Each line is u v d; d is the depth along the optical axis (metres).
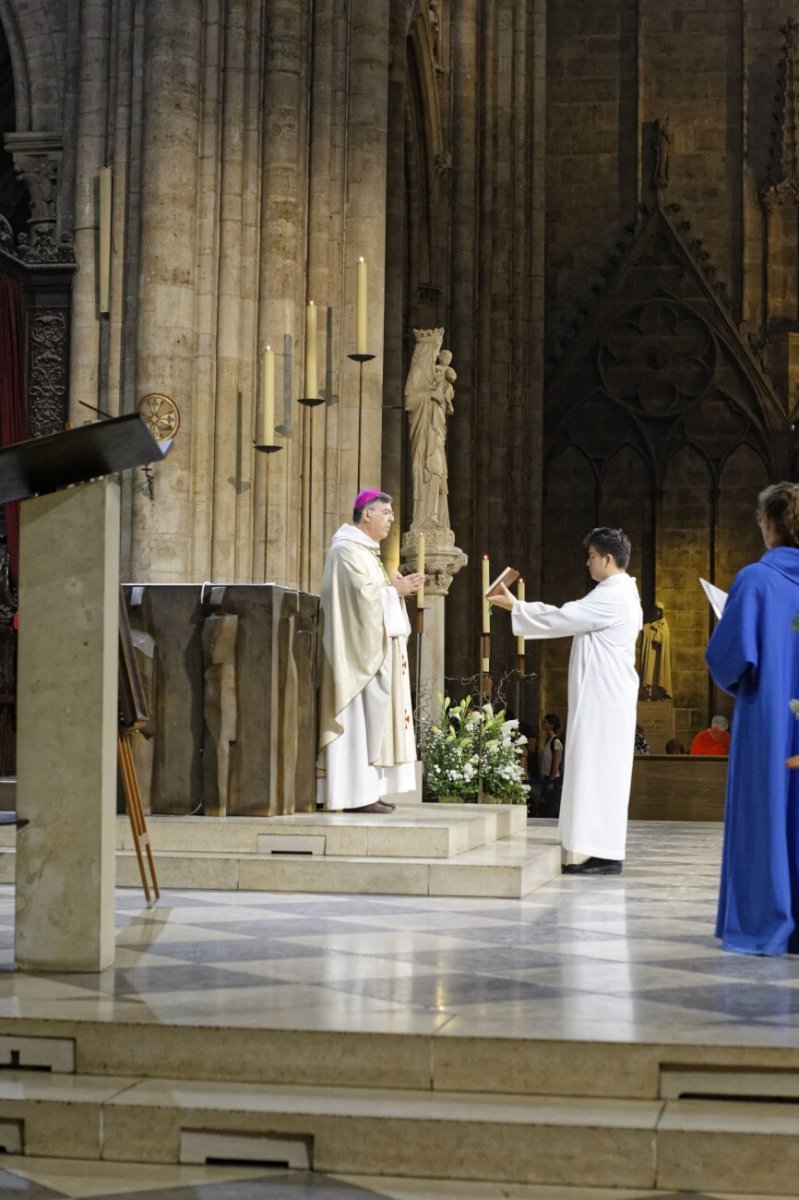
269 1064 5.04
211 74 14.36
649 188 32.25
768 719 6.77
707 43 32.53
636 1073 4.88
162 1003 5.40
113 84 14.47
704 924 7.58
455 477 26.73
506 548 27.97
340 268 15.24
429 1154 4.67
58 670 6.06
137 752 9.19
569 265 32.31
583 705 10.24
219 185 14.40
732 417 31.19
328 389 15.03
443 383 16.02
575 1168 4.61
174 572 13.84
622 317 31.61
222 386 14.27
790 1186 4.52
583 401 31.55
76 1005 5.36
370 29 15.35
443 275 26.86
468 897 8.54
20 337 14.62
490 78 28.03
